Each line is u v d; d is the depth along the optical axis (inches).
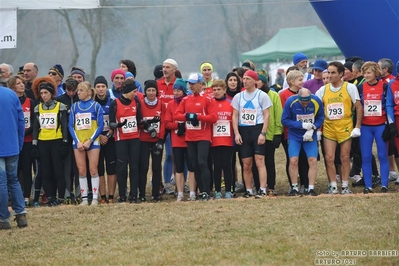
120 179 1200.8
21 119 994.7
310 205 1042.7
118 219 1010.7
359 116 1173.7
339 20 1657.2
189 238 875.4
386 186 1181.7
